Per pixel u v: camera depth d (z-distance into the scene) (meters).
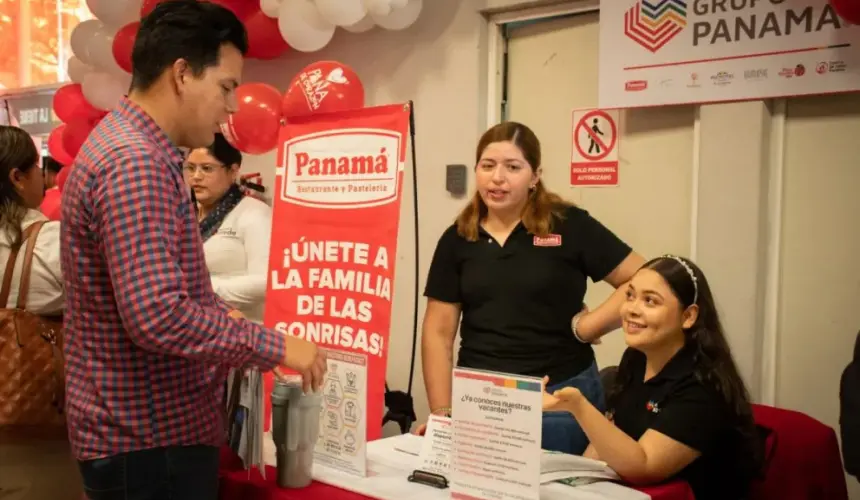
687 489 1.51
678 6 2.59
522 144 2.00
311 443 1.53
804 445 1.96
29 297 2.08
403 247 3.38
